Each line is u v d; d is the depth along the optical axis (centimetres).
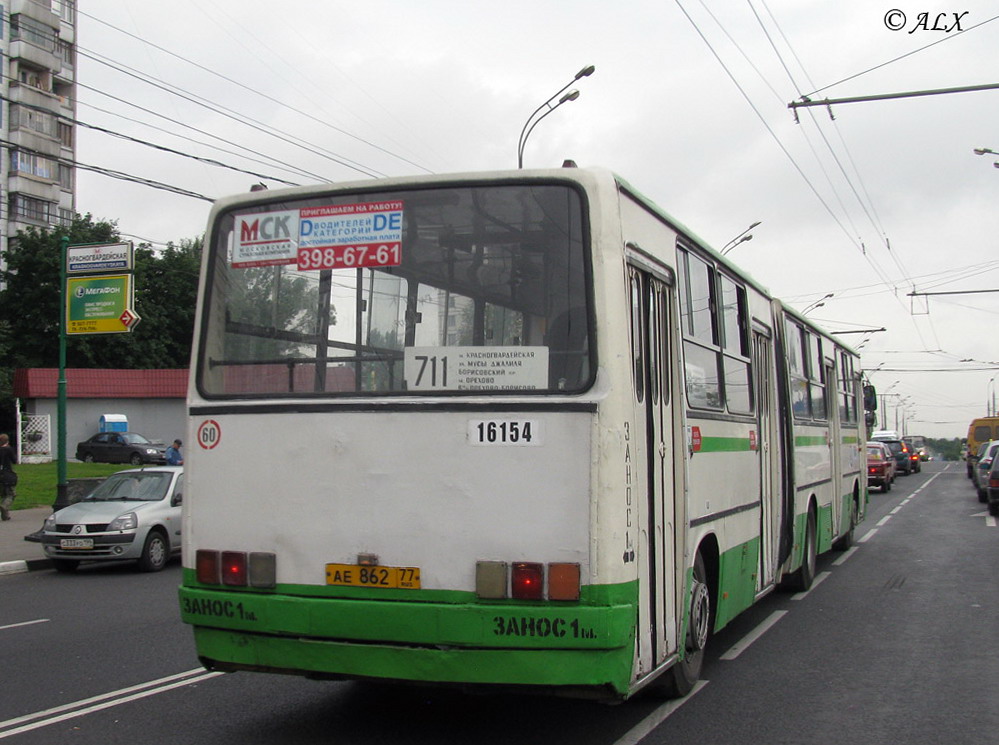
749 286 953
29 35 5872
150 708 697
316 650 552
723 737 626
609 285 541
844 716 677
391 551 548
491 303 557
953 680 783
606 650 512
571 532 521
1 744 612
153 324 5844
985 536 1958
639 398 577
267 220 611
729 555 800
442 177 577
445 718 667
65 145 6181
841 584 1309
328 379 580
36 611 1177
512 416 537
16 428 4750
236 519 584
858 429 1803
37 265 5616
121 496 1667
